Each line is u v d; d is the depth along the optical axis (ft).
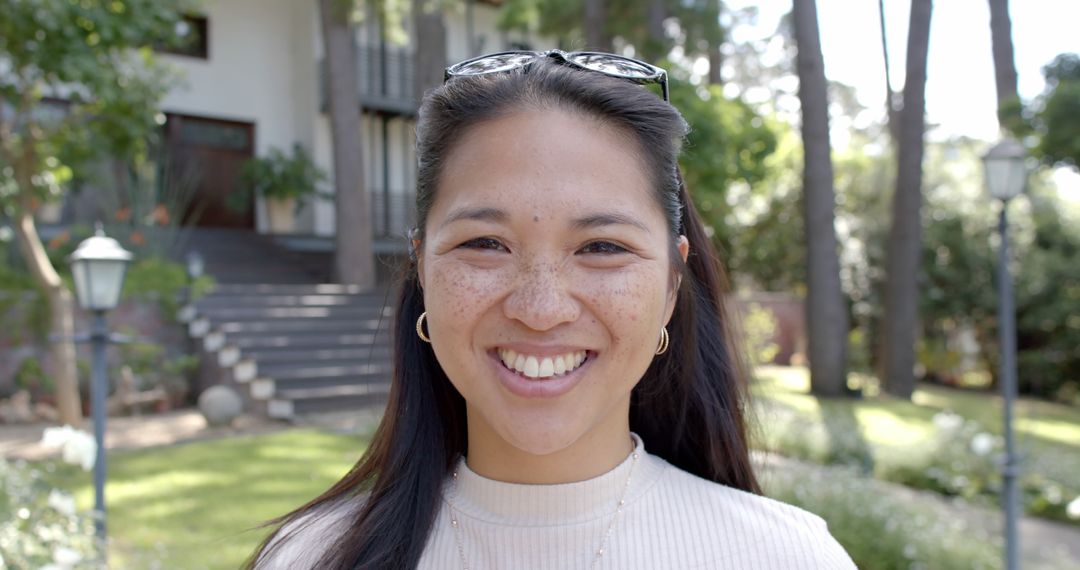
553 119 3.37
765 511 3.80
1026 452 20.71
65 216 36.17
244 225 44.04
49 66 19.60
